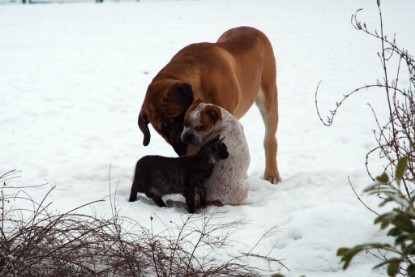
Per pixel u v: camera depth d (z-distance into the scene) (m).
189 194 6.91
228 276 5.16
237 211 6.94
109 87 16.83
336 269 5.40
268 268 5.41
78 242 5.49
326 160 10.42
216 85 7.83
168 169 6.93
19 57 20.73
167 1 37.41
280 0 35.84
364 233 5.81
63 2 38.97
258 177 9.34
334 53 20.77
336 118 13.42
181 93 7.30
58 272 4.94
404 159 3.14
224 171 7.13
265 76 9.23
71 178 8.58
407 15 27.56
